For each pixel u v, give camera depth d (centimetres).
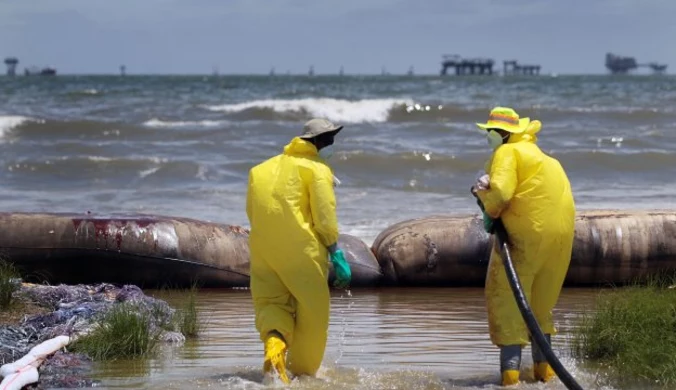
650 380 948
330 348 1097
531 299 934
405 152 2994
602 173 2870
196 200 2319
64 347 1061
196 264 1459
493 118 936
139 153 3194
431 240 1495
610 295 1243
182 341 1132
